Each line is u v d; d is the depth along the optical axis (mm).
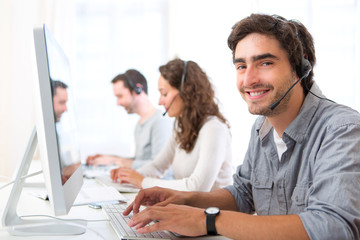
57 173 720
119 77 2441
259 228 732
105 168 2131
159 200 1073
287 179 995
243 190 1173
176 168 1667
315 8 3033
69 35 3061
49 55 748
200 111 1604
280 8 3061
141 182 1459
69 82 1131
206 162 1451
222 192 1160
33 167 2004
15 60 2977
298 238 706
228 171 1571
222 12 3109
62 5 3037
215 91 1764
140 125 2426
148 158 2348
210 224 768
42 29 728
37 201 1200
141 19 3166
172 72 1658
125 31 3162
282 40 899
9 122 2963
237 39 949
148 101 2475
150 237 795
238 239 750
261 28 905
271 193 1062
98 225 916
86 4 3125
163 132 2314
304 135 950
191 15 3115
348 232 685
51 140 715
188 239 804
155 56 3180
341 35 3033
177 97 1662
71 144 971
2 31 2949
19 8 2977
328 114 908
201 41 3119
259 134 1086
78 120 3096
